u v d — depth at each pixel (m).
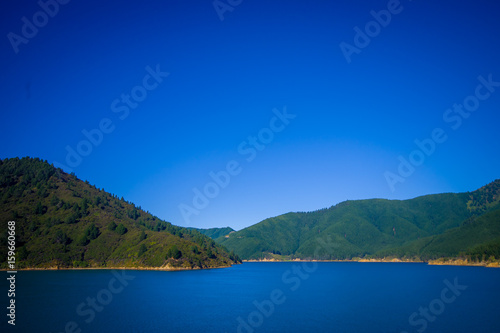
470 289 113.00
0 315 64.75
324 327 58.00
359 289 119.25
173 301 86.69
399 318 65.38
